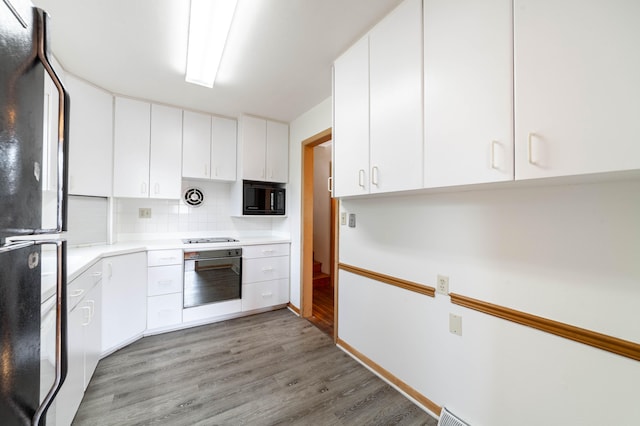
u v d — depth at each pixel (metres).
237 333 2.48
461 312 1.38
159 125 2.58
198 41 1.59
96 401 1.55
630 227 0.90
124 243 2.52
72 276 1.23
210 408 1.53
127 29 1.53
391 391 1.71
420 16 1.20
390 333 1.79
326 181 4.37
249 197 2.94
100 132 2.21
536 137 0.83
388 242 1.82
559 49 0.79
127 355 2.05
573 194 1.02
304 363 2.01
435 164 1.14
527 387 1.14
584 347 0.99
